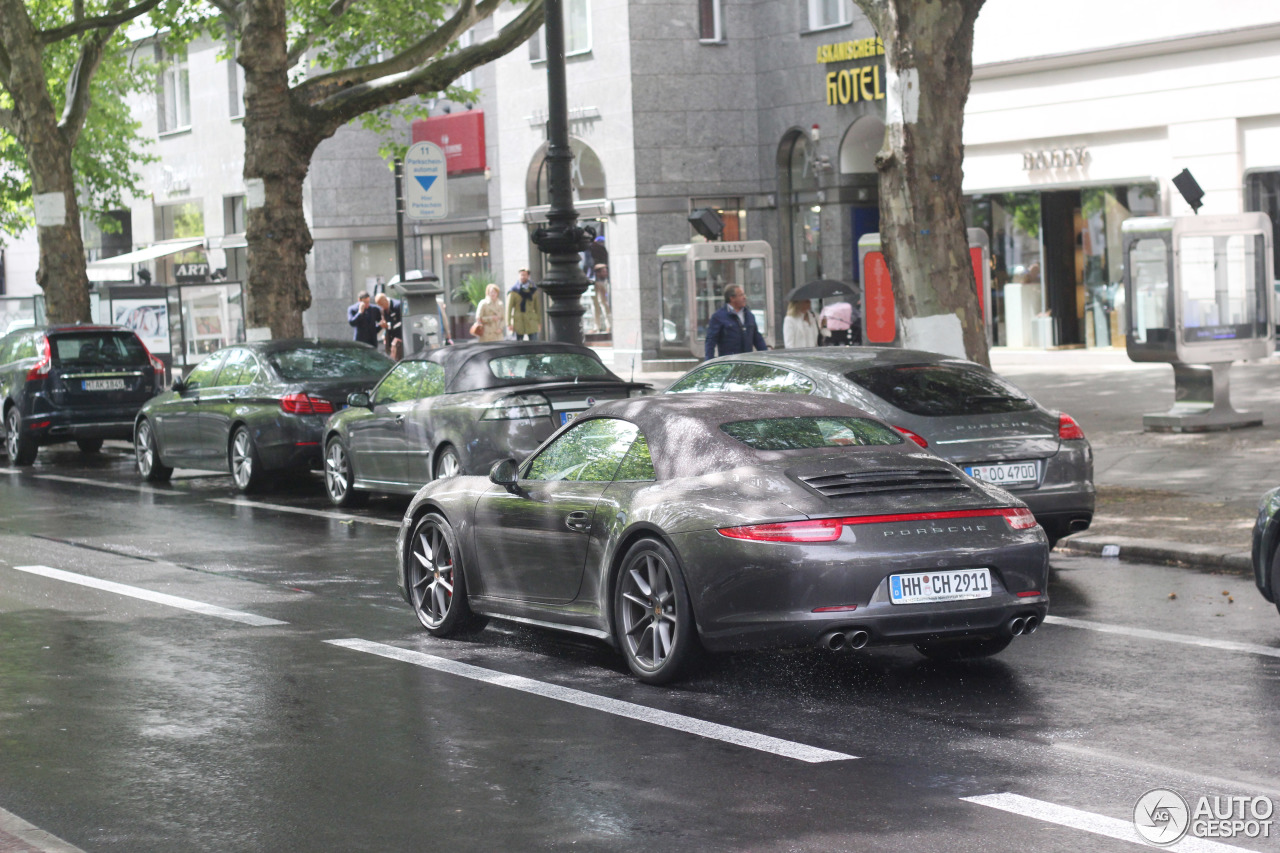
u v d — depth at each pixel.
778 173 38.38
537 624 9.39
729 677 8.71
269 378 19.38
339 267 46.97
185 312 34.66
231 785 6.68
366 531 15.59
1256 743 7.11
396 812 6.25
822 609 7.88
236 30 28.75
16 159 40.09
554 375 16.45
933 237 16.12
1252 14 27.45
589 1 38.47
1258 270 20.47
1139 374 28.22
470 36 42.91
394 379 17.33
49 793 6.60
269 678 8.84
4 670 9.14
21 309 35.34
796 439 8.78
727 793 6.43
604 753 7.11
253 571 12.98
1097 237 30.78
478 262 44.81
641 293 37.94
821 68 37.00
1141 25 29.02
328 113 25.27
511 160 41.16
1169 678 8.48
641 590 8.59
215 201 51.53
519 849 5.76
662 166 38.00
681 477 8.60
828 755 7.00
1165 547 12.45
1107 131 30.17
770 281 30.45
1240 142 28.25
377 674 8.91
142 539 15.12
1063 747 7.09
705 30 38.38
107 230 45.81
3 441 27.31
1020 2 30.91
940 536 8.09
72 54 34.94
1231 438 19.23
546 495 9.30
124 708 8.15
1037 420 12.02
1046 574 8.45
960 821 5.99
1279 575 9.48
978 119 32.28
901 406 11.85
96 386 24.20
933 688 8.38
